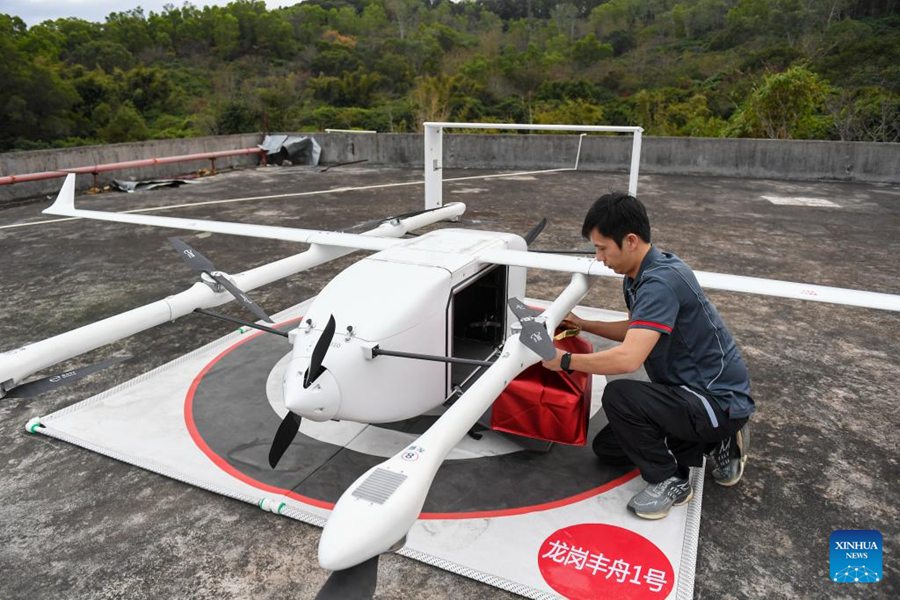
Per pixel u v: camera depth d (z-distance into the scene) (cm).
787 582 298
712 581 299
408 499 240
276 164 1748
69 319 634
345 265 826
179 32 8869
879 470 382
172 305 409
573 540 320
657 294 299
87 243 923
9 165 1227
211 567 312
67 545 329
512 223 1035
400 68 6756
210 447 408
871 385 488
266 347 563
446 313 388
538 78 6134
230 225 579
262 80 7112
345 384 341
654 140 1521
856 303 372
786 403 461
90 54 7850
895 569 304
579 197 1254
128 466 394
